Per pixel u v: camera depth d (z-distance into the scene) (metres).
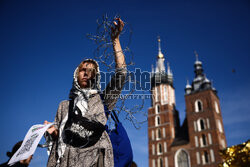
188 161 44.12
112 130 1.74
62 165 1.51
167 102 52.47
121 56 1.75
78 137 1.53
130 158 1.71
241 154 2.55
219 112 49.34
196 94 49.53
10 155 2.80
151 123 51.75
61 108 1.85
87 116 1.62
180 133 50.38
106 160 1.52
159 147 48.91
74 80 1.84
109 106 1.77
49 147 1.73
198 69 53.69
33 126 1.75
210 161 42.34
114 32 1.79
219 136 44.41
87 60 1.90
